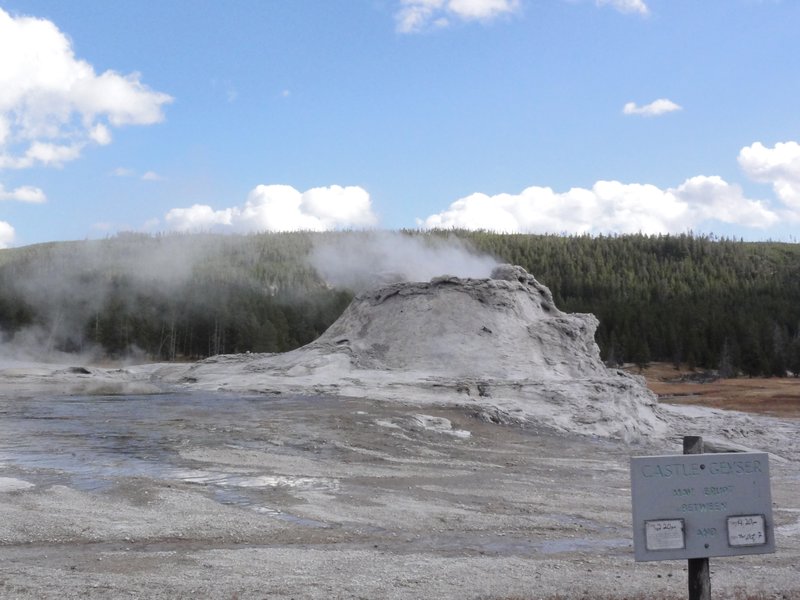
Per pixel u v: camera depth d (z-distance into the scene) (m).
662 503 6.45
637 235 164.50
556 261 142.12
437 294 42.47
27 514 12.26
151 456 18.77
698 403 50.81
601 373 38.75
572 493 16.67
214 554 10.48
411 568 10.05
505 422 28.36
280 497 14.60
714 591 9.34
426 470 18.62
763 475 6.60
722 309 106.75
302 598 8.46
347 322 44.69
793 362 87.06
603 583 9.65
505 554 11.43
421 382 34.56
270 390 35.88
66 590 8.51
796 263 156.75
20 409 30.28
